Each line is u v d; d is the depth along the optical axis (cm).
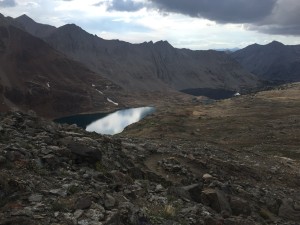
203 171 3438
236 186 3169
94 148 2416
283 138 10381
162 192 2256
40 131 2678
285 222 2672
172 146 4222
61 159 2220
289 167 5106
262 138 10500
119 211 1588
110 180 2153
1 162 1822
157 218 1747
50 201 1567
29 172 1861
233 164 3981
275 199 3067
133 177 2581
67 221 1404
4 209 1432
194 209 2031
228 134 11625
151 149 3681
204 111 19300
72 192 1727
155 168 3170
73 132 3066
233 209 2481
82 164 2311
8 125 2578
